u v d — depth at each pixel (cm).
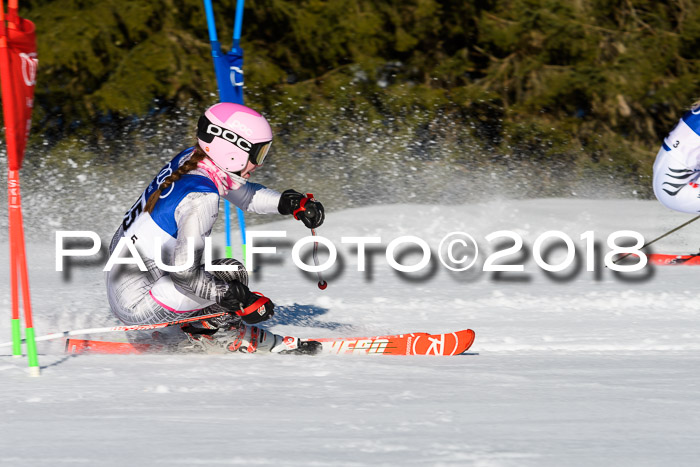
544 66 6838
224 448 915
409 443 939
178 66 5984
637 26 7312
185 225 1424
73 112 6284
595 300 2303
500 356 1555
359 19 6406
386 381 1286
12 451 905
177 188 1447
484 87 6794
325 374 1333
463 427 1014
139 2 6131
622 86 6769
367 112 6306
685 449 933
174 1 6216
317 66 6619
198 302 1477
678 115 7188
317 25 6391
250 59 6119
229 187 1520
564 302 2272
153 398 1155
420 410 1098
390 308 2178
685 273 2917
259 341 1551
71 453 896
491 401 1156
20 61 1339
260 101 6153
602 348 1667
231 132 1469
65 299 2177
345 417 1057
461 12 6788
